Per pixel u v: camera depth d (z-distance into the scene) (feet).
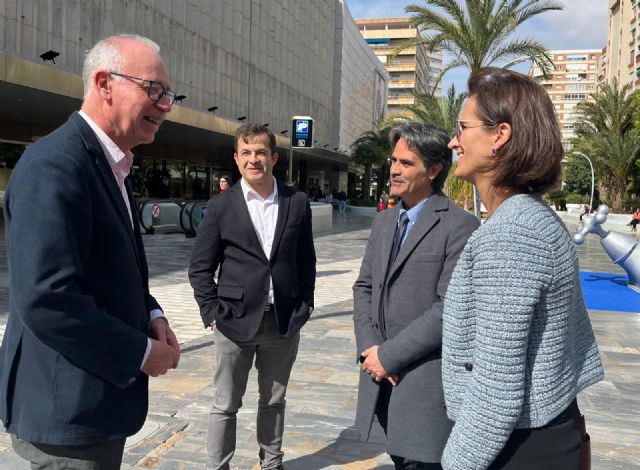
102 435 5.50
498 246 4.55
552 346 4.58
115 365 5.34
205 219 9.81
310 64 154.61
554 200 179.83
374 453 11.27
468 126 5.14
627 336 22.21
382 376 7.32
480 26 53.93
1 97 55.47
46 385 5.33
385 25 389.60
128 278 5.82
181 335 20.74
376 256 8.14
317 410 13.52
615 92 127.34
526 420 4.58
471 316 4.90
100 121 5.80
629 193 140.56
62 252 4.98
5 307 23.26
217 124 85.40
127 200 6.27
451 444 4.72
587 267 44.57
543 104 4.92
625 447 11.91
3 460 10.48
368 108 239.50
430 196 7.95
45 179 5.02
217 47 99.66
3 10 52.65
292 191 10.12
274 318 9.70
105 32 68.28
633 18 198.49
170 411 13.15
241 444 11.61
